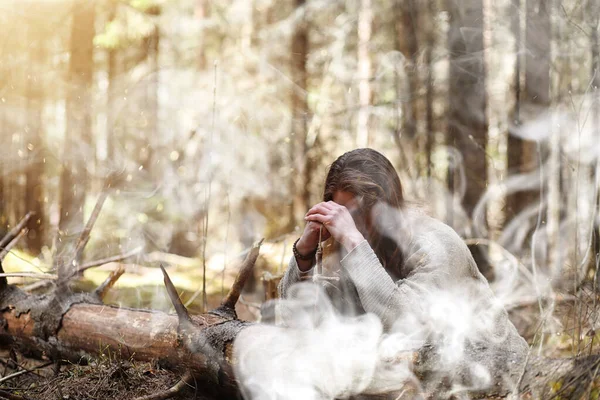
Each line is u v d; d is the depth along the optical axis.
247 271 2.46
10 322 2.89
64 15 6.57
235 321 2.27
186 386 2.24
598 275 2.27
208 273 5.96
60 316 2.72
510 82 6.36
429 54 7.56
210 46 11.73
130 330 2.47
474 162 5.46
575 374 1.68
